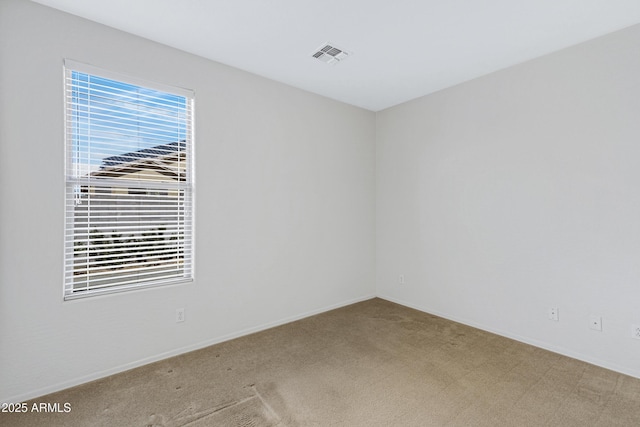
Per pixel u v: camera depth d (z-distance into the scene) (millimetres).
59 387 2096
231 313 2934
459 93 3330
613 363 2359
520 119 2855
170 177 2604
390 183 4105
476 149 3189
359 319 3465
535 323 2783
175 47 2568
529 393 2072
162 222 2564
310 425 1769
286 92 3318
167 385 2156
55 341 2090
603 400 1995
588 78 2459
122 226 2381
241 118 2977
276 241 3264
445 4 2016
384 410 1901
